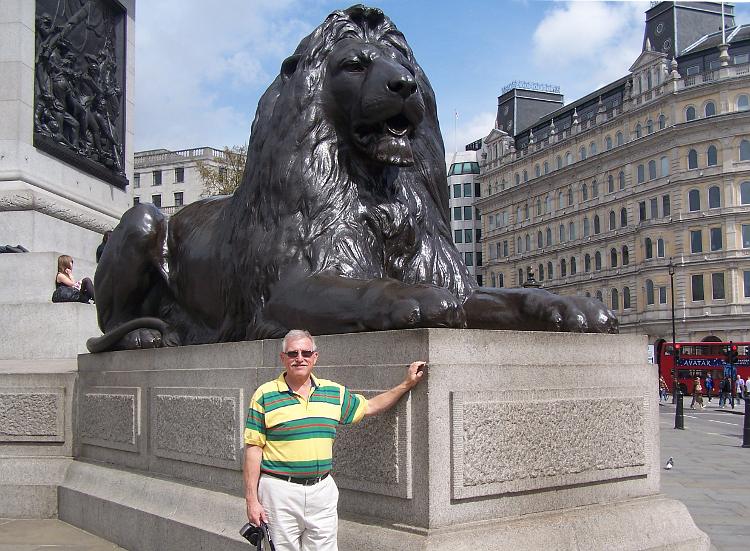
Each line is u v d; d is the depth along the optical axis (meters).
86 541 4.71
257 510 2.73
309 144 4.11
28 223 9.48
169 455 4.40
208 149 55.91
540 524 3.11
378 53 4.11
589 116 60.72
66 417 5.58
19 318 8.21
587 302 3.74
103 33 11.84
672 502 3.66
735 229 49.28
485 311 4.03
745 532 5.33
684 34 54.97
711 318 49.75
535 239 66.56
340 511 3.28
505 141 71.62
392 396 2.92
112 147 11.63
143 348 5.00
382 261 4.17
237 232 4.38
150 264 5.23
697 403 31.86
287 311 3.78
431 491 2.86
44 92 10.22
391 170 4.27
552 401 3.25
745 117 48.62
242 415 3.80
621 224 56.53
